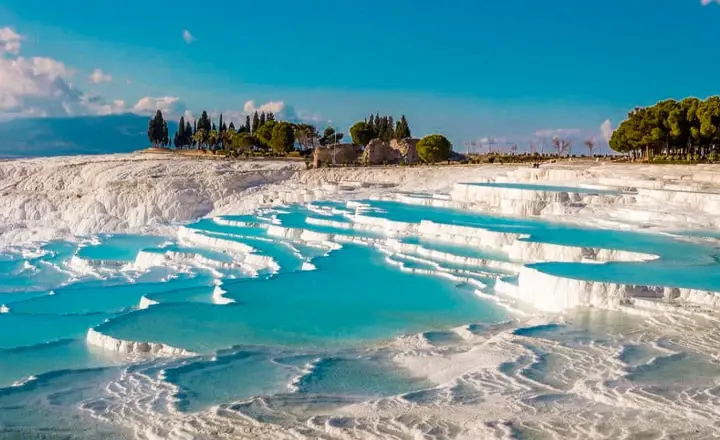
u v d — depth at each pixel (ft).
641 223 114.21
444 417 42.52
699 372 49.14
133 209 216.13
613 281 73.87
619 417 40.65
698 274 77.97
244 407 47.34
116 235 176.24
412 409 44.39
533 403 44.04
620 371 49.65
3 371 66.28
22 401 53.47
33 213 229.45
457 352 61.00
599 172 175.63
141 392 54.34
